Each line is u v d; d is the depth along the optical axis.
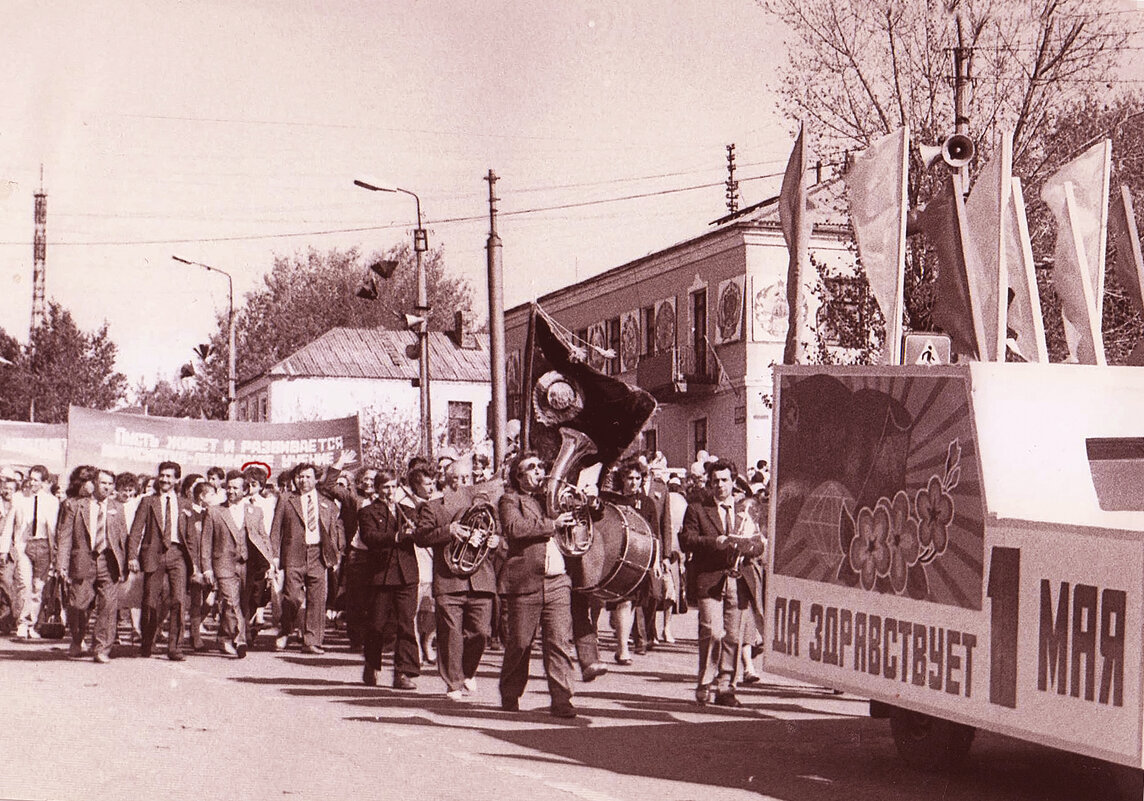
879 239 10.54
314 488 17.61
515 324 55.34
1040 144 26.80
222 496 19.77
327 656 16.69
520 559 11.45
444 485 14.56
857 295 26.28
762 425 39.25
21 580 19.19
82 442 23.22
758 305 39.22
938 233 9.81
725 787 8.50
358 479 17.75
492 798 8.03
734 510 12.14
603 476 12.70
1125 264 10.79
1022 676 7.43
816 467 9.43
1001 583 7.61
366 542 13.32
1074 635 7.12
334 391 68.12
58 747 9.66
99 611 15.68
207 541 16.30
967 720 7.81
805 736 10.48
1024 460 7.90
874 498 8.77
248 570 17.19
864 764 9.34
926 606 8.20
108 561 15.66
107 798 7.95
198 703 12.08
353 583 16.39
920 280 24.97
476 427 69.69
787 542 9.74
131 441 23.48
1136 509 8.04
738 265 39.56
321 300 87.56
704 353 41.78
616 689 13.34
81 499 15.88
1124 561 6.84
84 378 73.19
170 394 103.06
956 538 7.98
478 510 12.48
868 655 8.75
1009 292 10.53
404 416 63.88
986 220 9.77
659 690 13.29
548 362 12.49
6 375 73.44
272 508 19.22
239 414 76.81
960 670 7.91
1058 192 10.96
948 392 8.13
